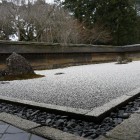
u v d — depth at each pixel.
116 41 21.11
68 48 10.77
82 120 2.33
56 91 3.75
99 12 20.95
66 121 2.34
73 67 10.08
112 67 9.08
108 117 2.39
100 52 13.58
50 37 13.39
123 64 11.01
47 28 13.38
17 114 2.67
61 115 2.51
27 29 13.56
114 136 1.83
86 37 17.83
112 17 20.09
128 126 2.03
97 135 1.93
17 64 6.07
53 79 5.45
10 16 12.90
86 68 9.05
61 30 13.34
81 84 4.42
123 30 21.16
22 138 1.91
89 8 20.86
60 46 10.26
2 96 3.46
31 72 6.30
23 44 8.39
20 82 5.11
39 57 9.27
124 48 15.72
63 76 6.09
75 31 15.38
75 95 3.36
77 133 2.01
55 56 10.13
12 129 2.12
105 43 20.23
